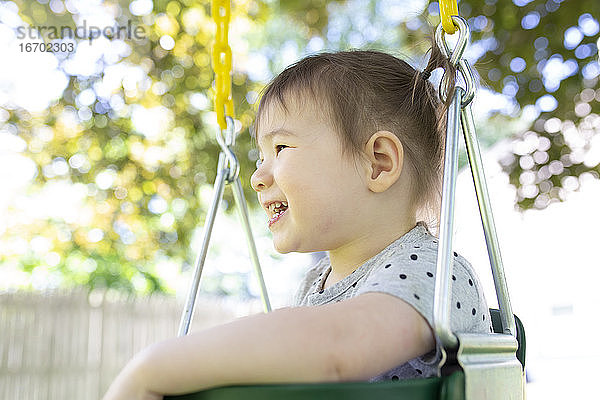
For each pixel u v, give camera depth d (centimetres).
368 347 69
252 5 532
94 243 593
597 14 317
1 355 359
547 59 333
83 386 403
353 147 97
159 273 725
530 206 361
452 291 82
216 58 112
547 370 657
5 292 368
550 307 695
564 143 347
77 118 548
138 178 551
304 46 619
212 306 517
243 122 480
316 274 117
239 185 111
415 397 62
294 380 67
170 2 505
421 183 102
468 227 311
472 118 85
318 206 94
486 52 336
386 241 96
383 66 106
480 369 68
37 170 569
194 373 66
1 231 605
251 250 111
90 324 414
